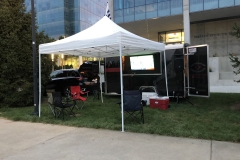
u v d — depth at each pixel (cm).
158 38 2545
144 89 964
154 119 663
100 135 537
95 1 4094
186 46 991
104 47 789
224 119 651
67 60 3116
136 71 1086
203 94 927
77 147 461
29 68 962
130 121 648
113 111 798
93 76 1386
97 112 787
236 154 402
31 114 770
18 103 939
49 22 3622
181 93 950
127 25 2197
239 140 468
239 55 1925
